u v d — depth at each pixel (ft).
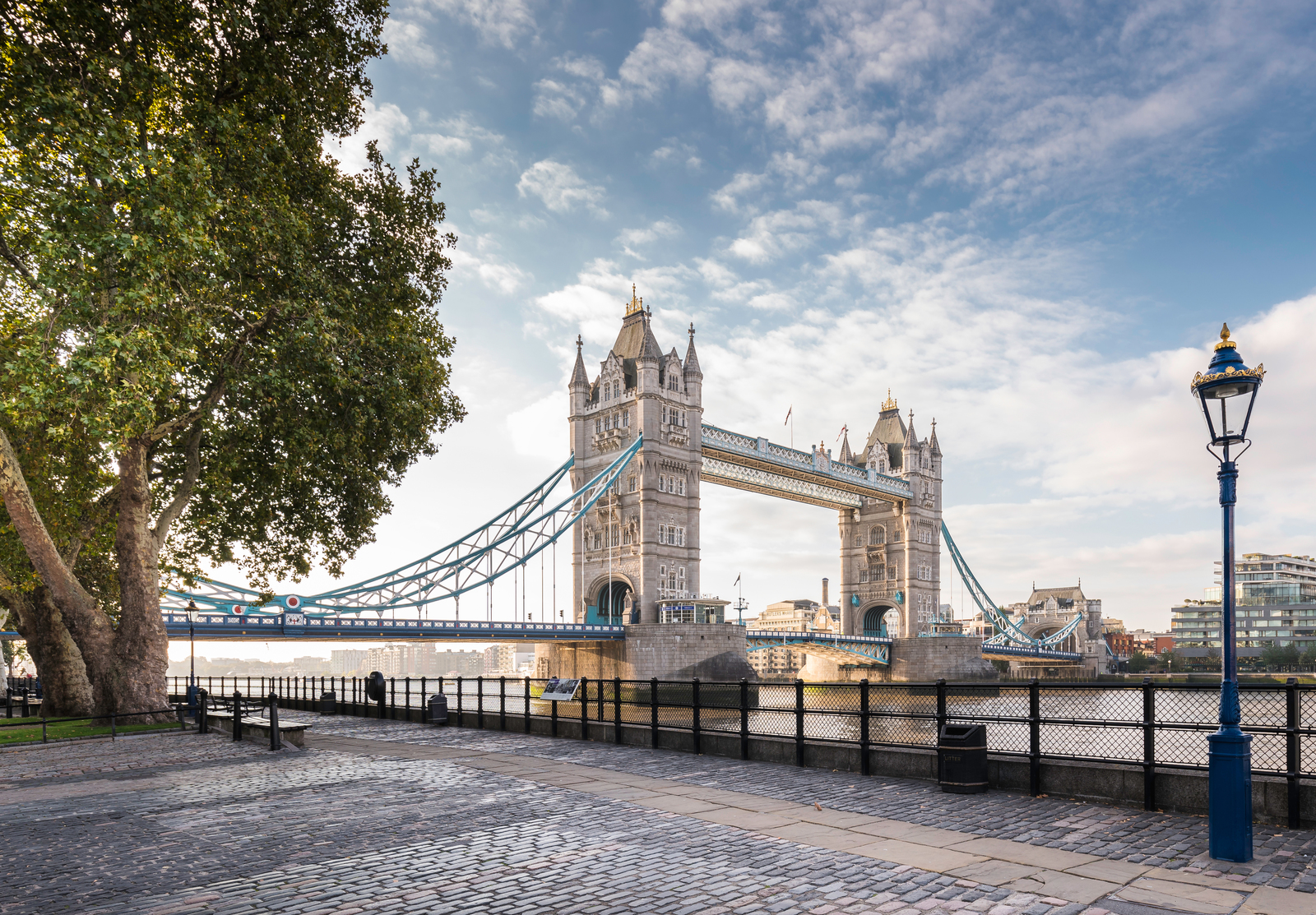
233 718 74.13
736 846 31.83
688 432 395.14
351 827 35.63
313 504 109.09
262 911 24.71
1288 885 26.40
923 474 541.34
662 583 369.71
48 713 108.27
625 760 57.47
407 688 98.63
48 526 99.76
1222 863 28.96
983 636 509.76
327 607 272.31
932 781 46.75
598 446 403.75
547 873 28.27
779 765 54.08
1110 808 38.68
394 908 24.88
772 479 447.01
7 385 75.87
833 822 36.06
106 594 131.03
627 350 415.23
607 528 393.91
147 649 92.22
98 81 74.90
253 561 119.14
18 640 224.12
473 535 343.05
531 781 47.78
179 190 72.23
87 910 24.95
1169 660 588.91
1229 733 29.78
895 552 529.45
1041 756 42.68
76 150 68.85
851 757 51.44
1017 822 35.83
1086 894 25.64
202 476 109.91
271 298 91.25
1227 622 30.53
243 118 90.63
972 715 45.96
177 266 74.95
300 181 98.99
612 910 24.50
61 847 32.89
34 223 74.49
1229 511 31.01
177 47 82.38
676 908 24.67
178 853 31.63
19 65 68.28
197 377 98.43
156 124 79.46
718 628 338.75
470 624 294.05
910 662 460.55
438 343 114.01
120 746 70.33
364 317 99.55
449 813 38.45
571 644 366.43
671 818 37.06
